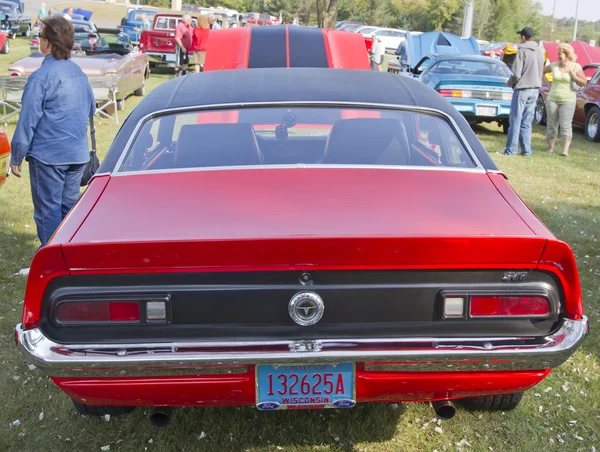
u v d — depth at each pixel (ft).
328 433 9.56
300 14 279.28
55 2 213.87
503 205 8.42
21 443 9.31
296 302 7.17
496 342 7.27
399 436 9.51
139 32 74.38
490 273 7.36
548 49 56.08
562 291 7.48
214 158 9.48
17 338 7.27
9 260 16.37
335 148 9.77
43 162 15.05
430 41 53.93
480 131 41.91
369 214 7.87
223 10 175.63
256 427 9.69
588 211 22.02
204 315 7.22
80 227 7.69
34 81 14.57
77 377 7.28
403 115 10.49
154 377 7.35
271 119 10.23
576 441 9.41
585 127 39.58
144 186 8.79
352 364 7.53
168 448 9.21
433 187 8.80
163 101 10.75
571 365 11.55
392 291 7.25
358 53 26.61
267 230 7.40
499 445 9.30
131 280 7.18
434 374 7.52
